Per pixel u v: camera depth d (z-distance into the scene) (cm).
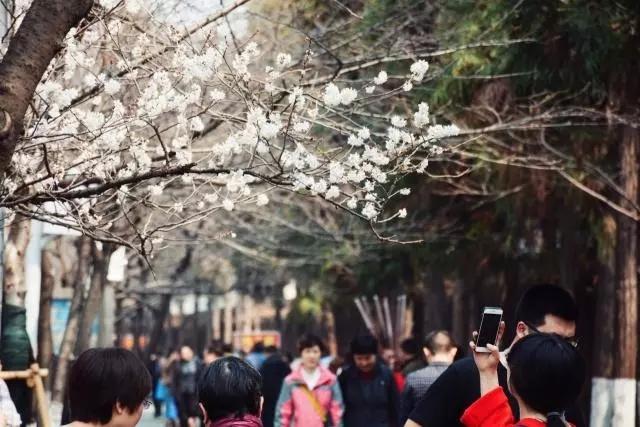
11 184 922
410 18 1546
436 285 3056
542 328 688
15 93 636
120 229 1416
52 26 649
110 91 890
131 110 1010
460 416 653
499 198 2220
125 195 941
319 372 1413
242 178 833
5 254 1280
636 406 1980
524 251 2653
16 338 1124
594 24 1744
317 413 1406
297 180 833
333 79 1137
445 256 2725
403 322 3309
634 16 1812
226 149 848
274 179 841
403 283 3369
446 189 2406
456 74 1741
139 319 5816
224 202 892
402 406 1110
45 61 649
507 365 516
